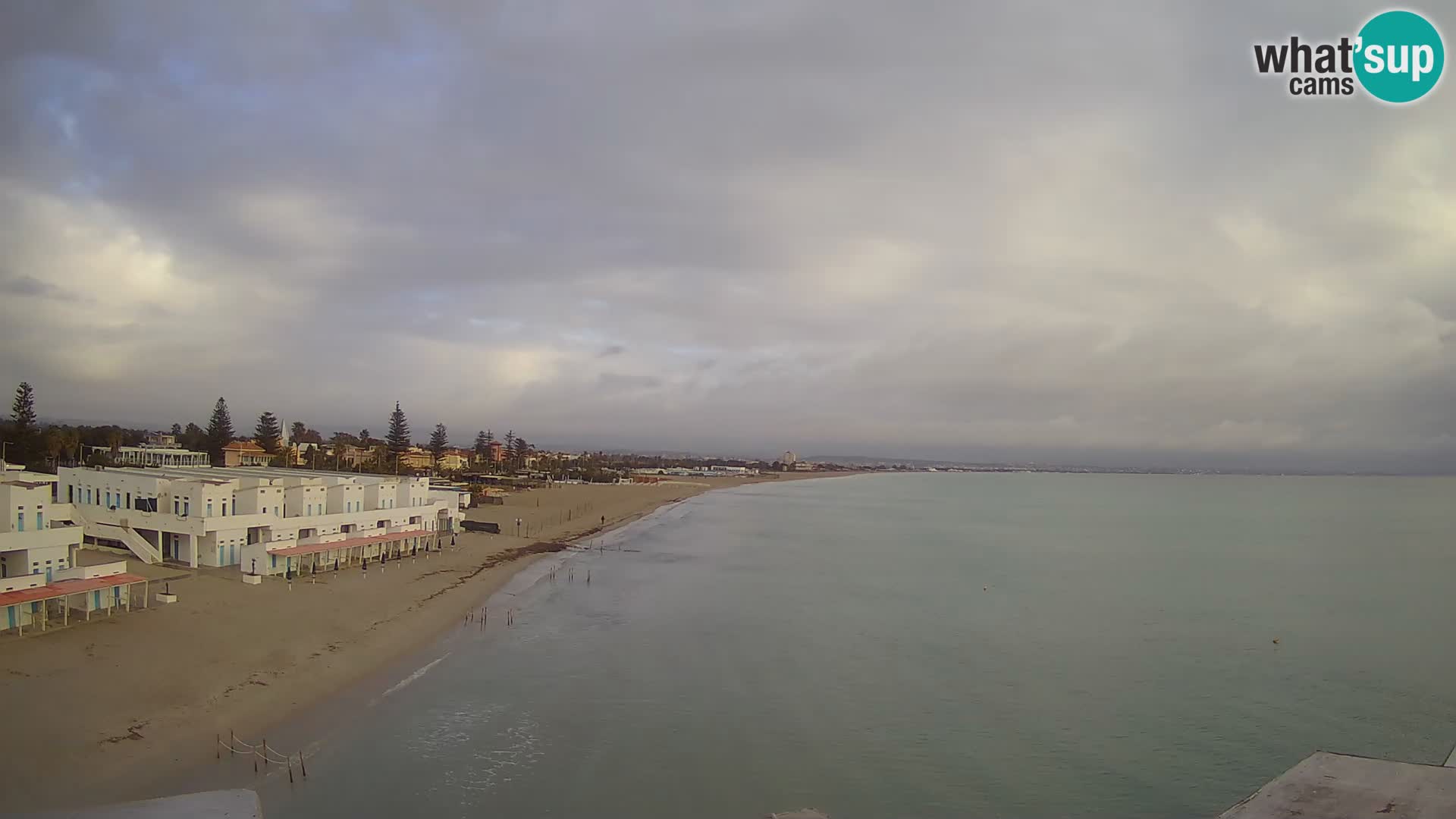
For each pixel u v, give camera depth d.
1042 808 34.19
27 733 32.72
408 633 54.53
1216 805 34.91
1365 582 94.25
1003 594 82.19
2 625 43.50
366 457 185.12
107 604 48.19
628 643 56.38
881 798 34.38
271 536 69.12
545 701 43.41
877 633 62.69
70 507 60.03
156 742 34.16
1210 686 51.31
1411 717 46.12
